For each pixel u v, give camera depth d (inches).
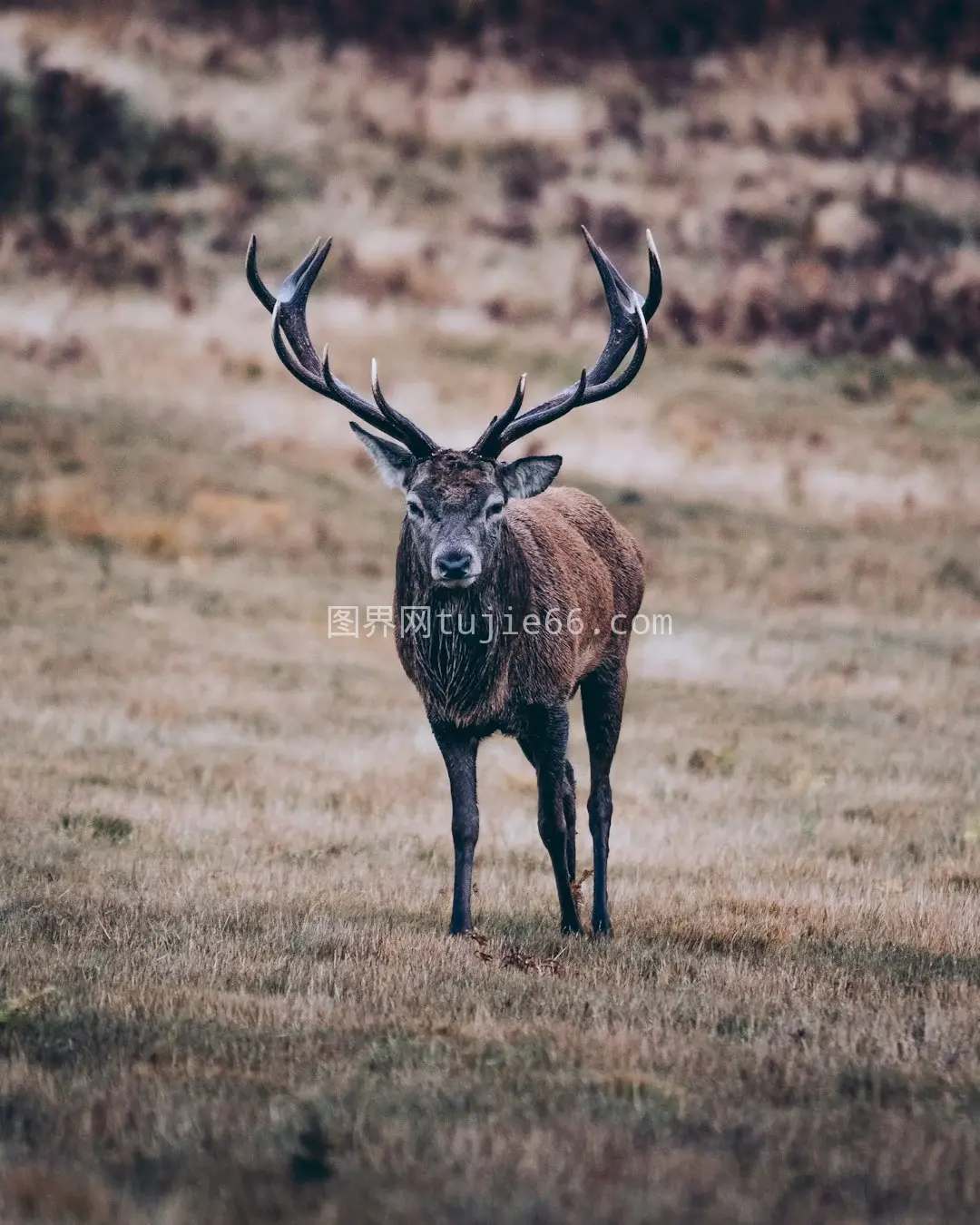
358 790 1748.3
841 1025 905.5
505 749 2116.1
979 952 1134.4
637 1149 704.4
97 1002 918.4
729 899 1295.5
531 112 5378.9
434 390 3976.4
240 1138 702.5
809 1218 632.4
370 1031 880.3
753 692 2383.1
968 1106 779.4
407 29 5718.5
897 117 5433.1
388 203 4901.6
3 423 3395.7
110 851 1407.5
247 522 3132.4
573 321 4456.2
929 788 1851.6
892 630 2834.6
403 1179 660.7
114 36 5428.2
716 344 4424.2
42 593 2687.0
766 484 3671.3
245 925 1162.0
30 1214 618.5
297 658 2475.4
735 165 5216.5
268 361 4047.7
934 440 3939.5
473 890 1300.4
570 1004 957.8
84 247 4522.6
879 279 4724.4
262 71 5438.0
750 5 5846.5
